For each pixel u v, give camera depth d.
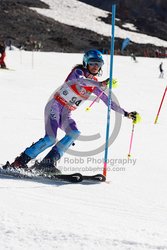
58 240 4.97
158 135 17.50
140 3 185.88
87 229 5.50
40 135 14.65
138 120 9.77
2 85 34.84
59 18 161.25
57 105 9.39
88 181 9.10
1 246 4.74
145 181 9.48
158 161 12.06
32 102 25.48
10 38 123.81
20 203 6.69
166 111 27.36
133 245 4.94
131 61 85.62
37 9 167.75
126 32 162.88
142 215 6.91
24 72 50.09
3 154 11.20
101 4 189.00
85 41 136.12
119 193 8.28
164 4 191.38
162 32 173.50
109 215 6.63
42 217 5.91
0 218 5.67
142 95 36.09
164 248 4.88
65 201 7.32
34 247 4.76
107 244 4.93
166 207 7.54
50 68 58.75
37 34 134.62
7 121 17.58
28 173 9.09
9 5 156.50
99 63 9.24
